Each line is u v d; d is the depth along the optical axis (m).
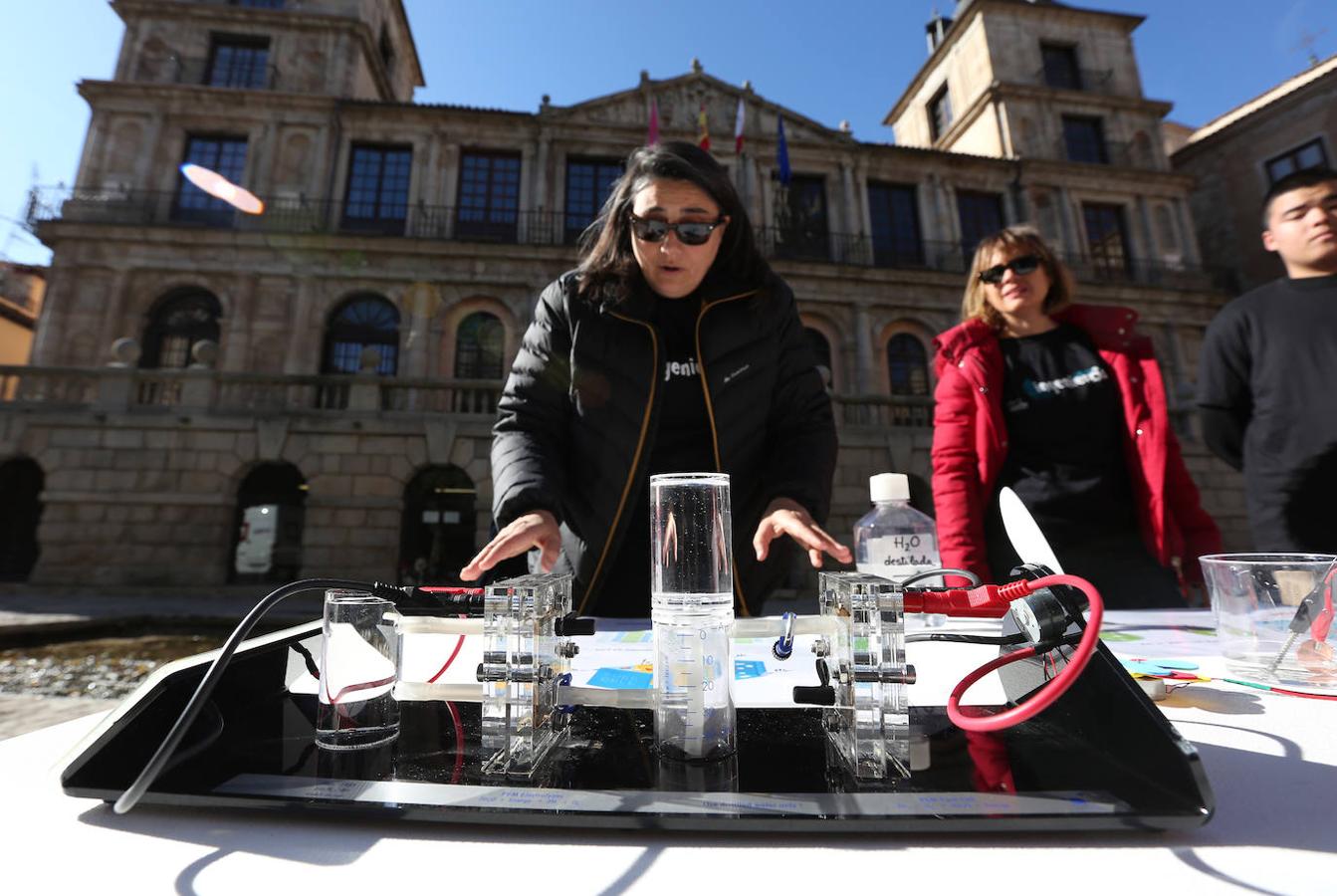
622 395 1.49
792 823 0.39
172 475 11.59
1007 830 0.38
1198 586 1.79
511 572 1.16
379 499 11.89
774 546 1.56
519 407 1.51
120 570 11.23
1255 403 1.98
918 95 22.56
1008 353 2.00
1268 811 0.40
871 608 0.47
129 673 6.21
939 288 16.08
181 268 13.68
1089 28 19.61
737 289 1.52
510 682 0.49
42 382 12.13
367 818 0.41
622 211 1.46
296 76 15.55
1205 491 13.84
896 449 13.26
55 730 0.59
